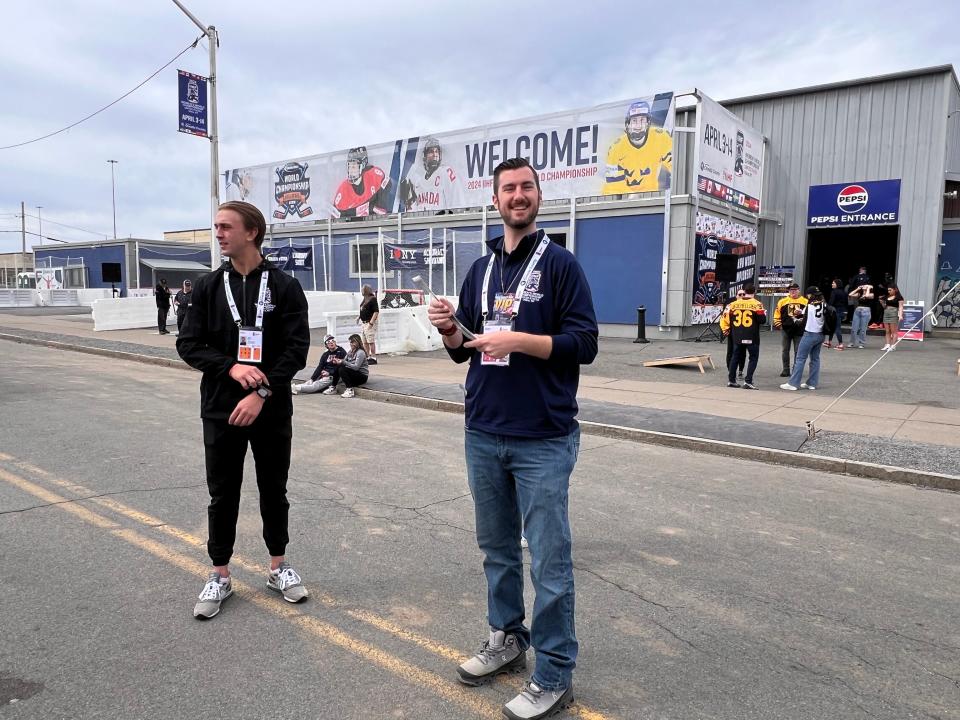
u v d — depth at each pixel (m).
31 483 5.63
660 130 18.33
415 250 22.06
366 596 3.74
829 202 23.38
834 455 7.03
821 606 3.77
